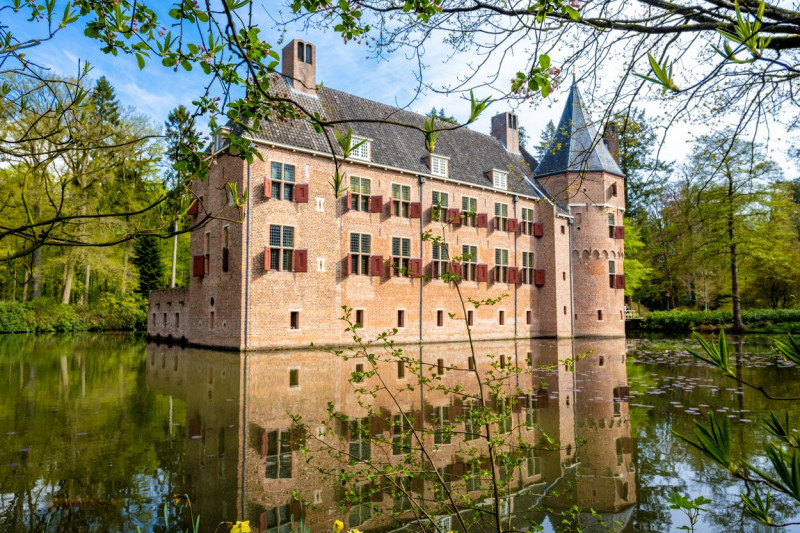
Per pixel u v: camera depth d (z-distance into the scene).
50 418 7.18
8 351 17.95
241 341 18.17
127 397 8.81
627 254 36.97
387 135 24.11
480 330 25.88
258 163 18.97
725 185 26.12
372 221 22.19
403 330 22.84
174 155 2.35
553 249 28.67
